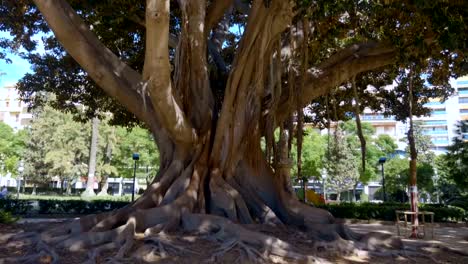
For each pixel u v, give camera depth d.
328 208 19.67
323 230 8.10
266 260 6.21
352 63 10.27
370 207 19.52
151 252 6.21
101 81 9.15
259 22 8.48
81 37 8.62
